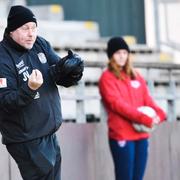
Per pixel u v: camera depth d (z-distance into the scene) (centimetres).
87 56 3459
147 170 2558
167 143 2627
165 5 3806
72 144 2341
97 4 4362
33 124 1627
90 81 3019
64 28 3750
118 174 2255
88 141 2383
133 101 2275
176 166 2655
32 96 1580
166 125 2630
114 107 2233
